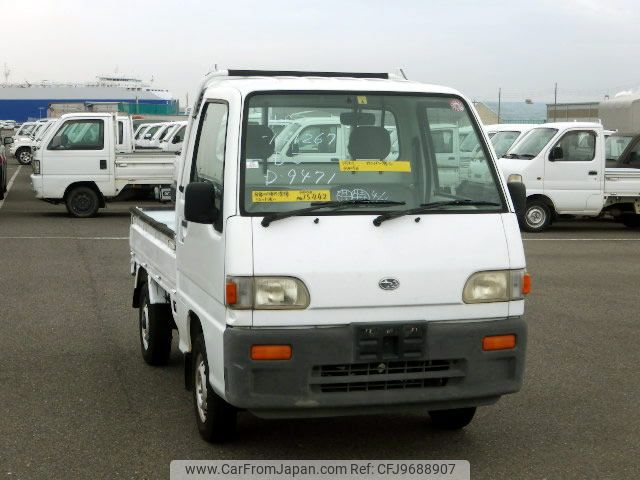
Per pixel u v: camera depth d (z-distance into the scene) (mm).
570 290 12625
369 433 6453
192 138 6594
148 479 5520
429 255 5512
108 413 6867
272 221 5391
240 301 5285
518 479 5566
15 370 8117
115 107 48969
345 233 5457
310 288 5316
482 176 5887
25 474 5586
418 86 6059
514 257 5695
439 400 5477
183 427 6535
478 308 5590
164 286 7312
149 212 9320
